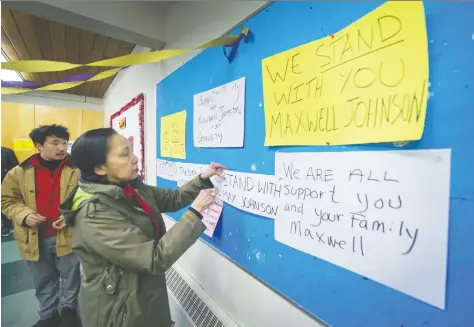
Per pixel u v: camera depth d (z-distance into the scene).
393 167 0.42
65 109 3.53
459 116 0.35
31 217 1.23
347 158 0.49
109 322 0.65
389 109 0.42
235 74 0.80
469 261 0.35
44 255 1.36
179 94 1.20
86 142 0.66
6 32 1.64
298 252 0.61
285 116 0.61
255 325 0.77
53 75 2.56
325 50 0.52
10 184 1.28
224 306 0.92
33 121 3.28
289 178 0.62
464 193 0.35
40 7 1.06
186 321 1.01
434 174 0.38
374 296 0.46
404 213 0.41
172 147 1.28
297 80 0.58
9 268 2.06
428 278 0.39
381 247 0.44
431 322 0.39
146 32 1.34
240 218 0.81
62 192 1.35
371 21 0.44
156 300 0.72
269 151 0.68
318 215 0.55
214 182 0.94
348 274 0.50
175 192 0.92
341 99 0.49
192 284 1.12
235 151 0.81
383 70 0.42
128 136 2.24
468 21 0.34
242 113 0.77
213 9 0.93
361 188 0.47
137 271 0.66
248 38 0.74
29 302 1.63
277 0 0.63
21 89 1.28
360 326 0.48
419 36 0.38
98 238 0.59
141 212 0.71
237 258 0.84
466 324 0.35
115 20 1.23
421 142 0.39
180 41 1.21
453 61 0.36
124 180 0.73
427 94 0.38
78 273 1.45
